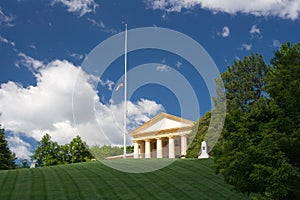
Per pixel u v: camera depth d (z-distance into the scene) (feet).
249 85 126.52
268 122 34.71
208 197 46.39
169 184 51.55
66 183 51.06
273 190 28.94
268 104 37.27
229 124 37.19
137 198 44.93
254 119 36.24
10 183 50.67
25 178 54.13
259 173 29.55
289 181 29.63
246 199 45.85
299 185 30.12
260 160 30.78
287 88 33.12
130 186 50.03
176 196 46.42
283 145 30.45
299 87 31.58
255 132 34.71
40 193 45.57
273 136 30.81
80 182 51.62
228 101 122.11
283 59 36.29
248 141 33.42
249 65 129.39
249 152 31.35
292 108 32.01
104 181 52.42
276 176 28.78
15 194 44.91
